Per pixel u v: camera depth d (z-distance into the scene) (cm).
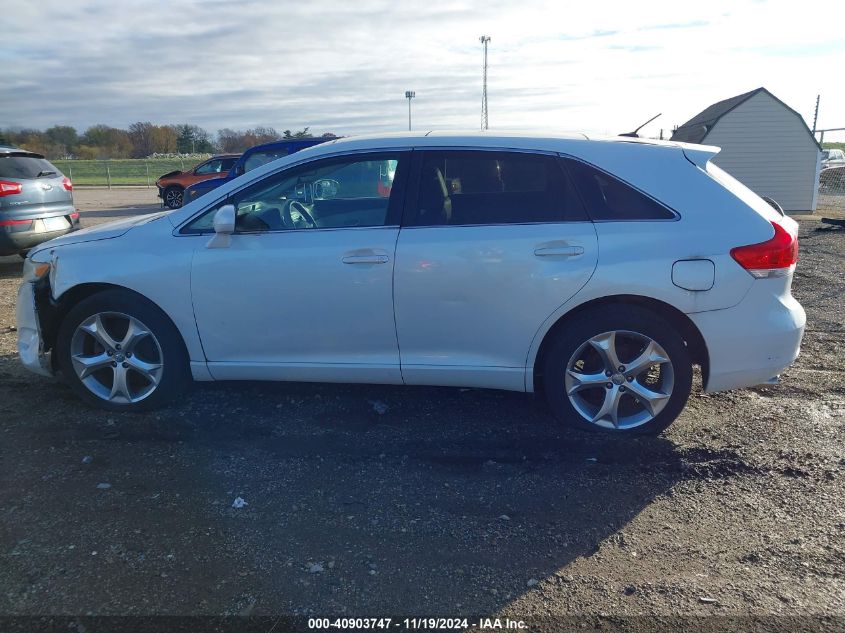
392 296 391
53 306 427
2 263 1034
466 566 287
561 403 396
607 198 384
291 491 346
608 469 367
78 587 272
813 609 260
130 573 281
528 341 389
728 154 1988
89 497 338
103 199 2736
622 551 298
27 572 280
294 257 397
